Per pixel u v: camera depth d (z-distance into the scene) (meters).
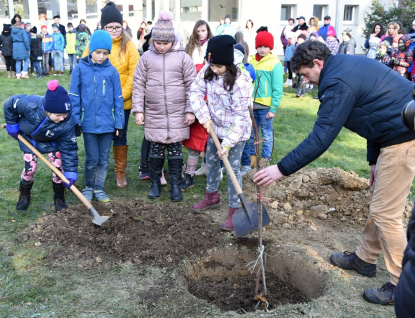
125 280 3.22
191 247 3.73
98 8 18.75
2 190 4.86
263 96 5.84
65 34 15.37
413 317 1.57
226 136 3.81
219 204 4.67
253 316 2.85
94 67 4.43
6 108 3.91
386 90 2.77
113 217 4.14
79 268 3.35
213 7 18.28
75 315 2.81
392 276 3.01
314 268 3.46
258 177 3.01
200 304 2.95
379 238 3.06
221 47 3.55
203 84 3.95
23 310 2.84
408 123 1.73
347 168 6.10
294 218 4.40
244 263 3.81
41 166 5.73
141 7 18.97
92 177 4.75
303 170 5.39
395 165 2.84
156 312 2.86
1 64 18.12
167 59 4.52
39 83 12.91
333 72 2.82
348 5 20.44
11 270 3.30
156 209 4.44
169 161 4.82
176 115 4.61
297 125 8.62
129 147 6.88
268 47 5.73
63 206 4.43
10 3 17.84
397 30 10.93
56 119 3.85
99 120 4.50
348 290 3.16
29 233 3.84
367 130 2.88
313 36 12.27
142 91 4.63
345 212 4.51
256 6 18.27
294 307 2.95
